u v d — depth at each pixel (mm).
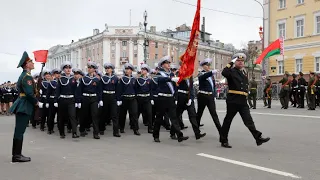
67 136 11328
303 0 37750
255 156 7559
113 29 75125
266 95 22641
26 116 7328
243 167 6586
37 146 9242
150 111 11914
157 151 8305
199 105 10180
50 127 12031
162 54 76250
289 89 20750
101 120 11516
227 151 8172
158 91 9438
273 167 6559
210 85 9945
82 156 7789
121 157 7633
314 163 6867
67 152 8297
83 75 11398
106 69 11391
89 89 10812
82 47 87188
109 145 9297
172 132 10312
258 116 15859
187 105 9664
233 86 8391
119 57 74562
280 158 7332
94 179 5871
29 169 6617
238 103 8297
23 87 7234
